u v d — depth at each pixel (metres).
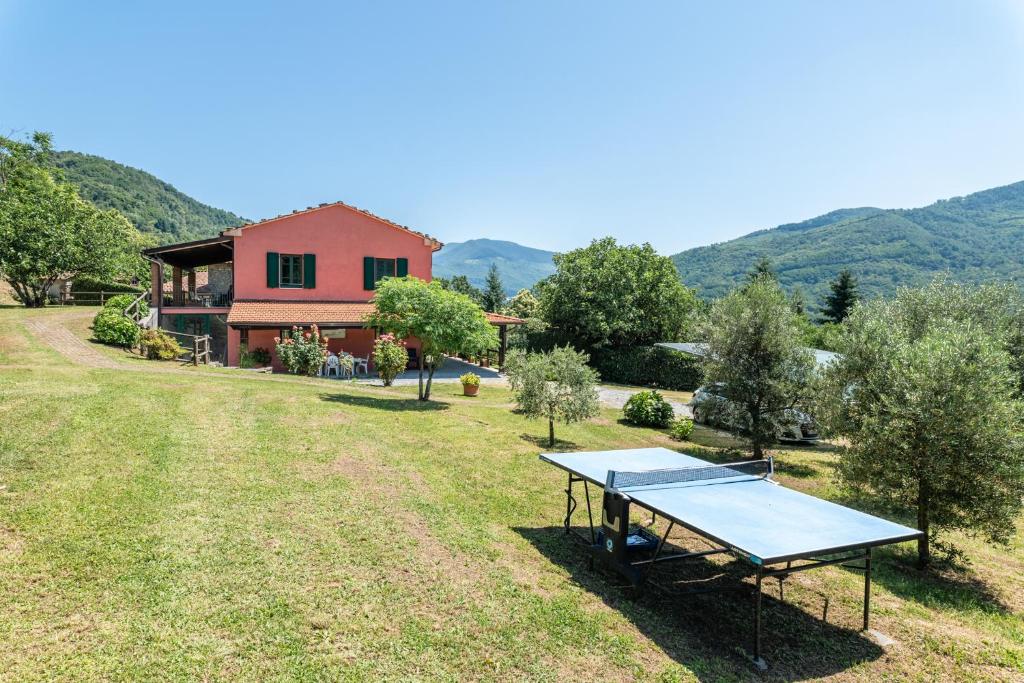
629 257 34.94
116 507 6.53
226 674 4.10
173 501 6.87
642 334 34.88
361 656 4.45
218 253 26.89
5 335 18.28
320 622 4.82
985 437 7.50
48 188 35.09
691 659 4.81
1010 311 13.30
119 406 10.71
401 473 9.01
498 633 4.94
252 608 4.92
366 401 15.09
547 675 4.42
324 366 22.62
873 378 8.94
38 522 5.99
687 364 31.33
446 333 15.67
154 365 17.59
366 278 26.06
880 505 10.71
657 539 7.04
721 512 5.49
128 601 4.84
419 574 5.84
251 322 21.56
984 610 6.77
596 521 8.04
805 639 5.35
